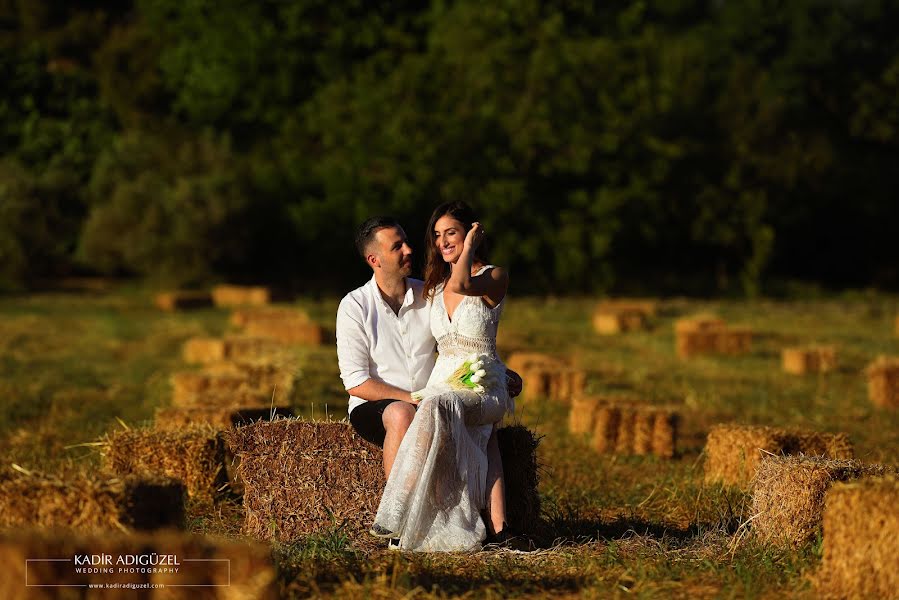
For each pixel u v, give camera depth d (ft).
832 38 335.88
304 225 262.88
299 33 288.71
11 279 251.39
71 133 291.79
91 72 347.97
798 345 165.58
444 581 39.09
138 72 316.81
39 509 37.58
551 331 182.50
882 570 36.63
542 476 68.74
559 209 275.80
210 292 242.58
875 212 313.12
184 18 304.50
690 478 66.54
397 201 259.80
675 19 360.48
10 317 189.98
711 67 320.50
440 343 49.19
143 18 342.03
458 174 268.00
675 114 285.23
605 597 38.17
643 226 277.23
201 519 50.65
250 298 226.99
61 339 159.33
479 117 266.57
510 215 269.03
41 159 287.48
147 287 255.09
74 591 32.17
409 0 306.96
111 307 214.90
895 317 220.43
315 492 48.16
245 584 32.91
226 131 291.99
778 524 46.47
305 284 269.44
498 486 47.26
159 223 249.34
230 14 292.61
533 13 273.33
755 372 133.49
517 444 48.91
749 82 295.89
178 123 305.32
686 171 286.05
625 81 274.16
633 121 269.03
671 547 46.14
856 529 37.45
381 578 37.99
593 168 273.33
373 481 48.47
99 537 33.27
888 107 321.11
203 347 133.90
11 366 127.24
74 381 115.24
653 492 62.13
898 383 105.50
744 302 266.98
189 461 54.90
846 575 37.73
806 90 333.62
